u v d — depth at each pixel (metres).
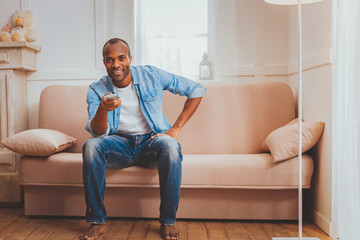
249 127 2.28
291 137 1.78
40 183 1.91
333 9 1.69
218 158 1.90
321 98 1.84
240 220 1.95
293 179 1.78
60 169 1.89
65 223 1.91
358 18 1.37
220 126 2.29
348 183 1.46
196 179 1.82
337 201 1.54
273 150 1.79
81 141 2.33
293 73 2.44
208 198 1.90
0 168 2.45
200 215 1.90
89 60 2.68
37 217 2.03
